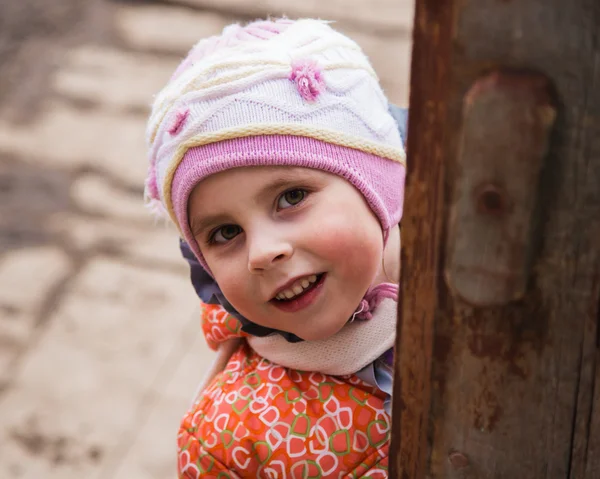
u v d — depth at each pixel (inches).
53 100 168.7
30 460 109.3
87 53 180.5
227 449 43.0
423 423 31.7
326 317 41.1
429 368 30.3
